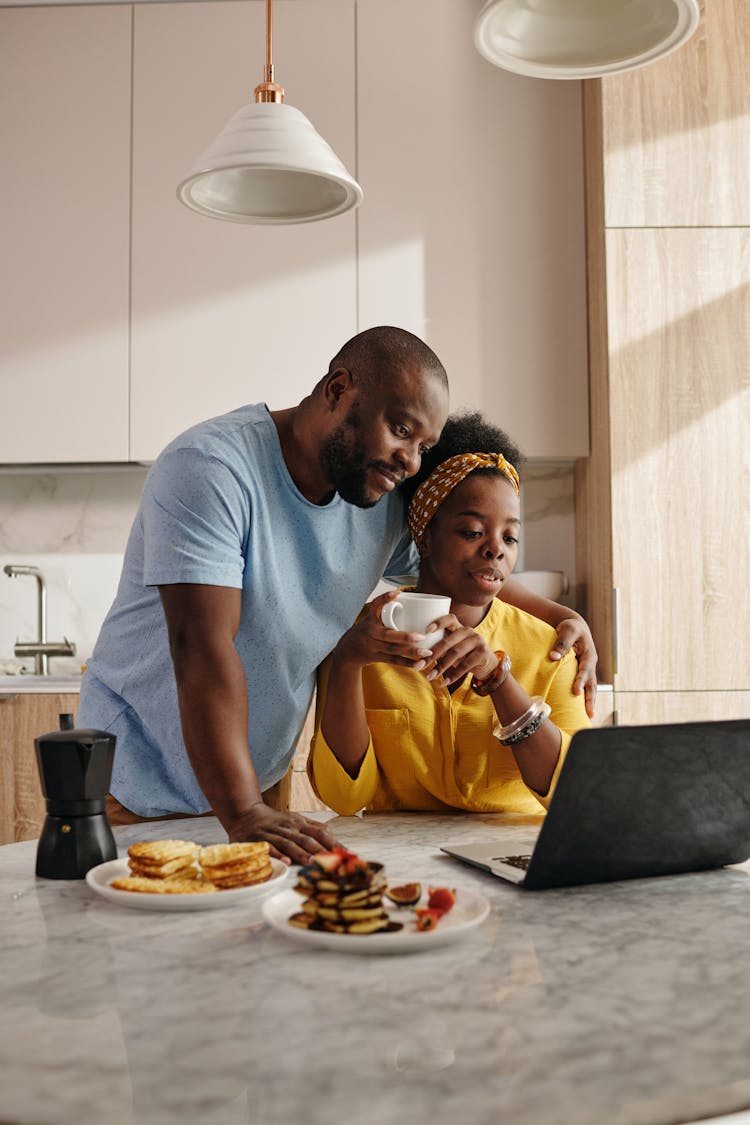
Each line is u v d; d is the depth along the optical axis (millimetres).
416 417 1274
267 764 1548
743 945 771
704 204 3012
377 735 1405
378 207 3188
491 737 1400
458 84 3203
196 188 1747
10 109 3209
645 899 911
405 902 833
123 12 3211
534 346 3188
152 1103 512
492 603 1543
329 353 3184
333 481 1351
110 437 3184
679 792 919
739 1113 527
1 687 2926
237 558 1295
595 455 3146
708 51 3027
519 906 886
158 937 798
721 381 2994
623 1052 570
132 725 1463
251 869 901
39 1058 568
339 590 1488
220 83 3199
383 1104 509
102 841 1007
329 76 3197
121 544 3514
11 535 3518
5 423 3186
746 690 2953
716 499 2980
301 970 716
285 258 3189
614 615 2959
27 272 3193
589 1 1395
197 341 3186
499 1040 588
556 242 3199
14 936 804
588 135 3178
